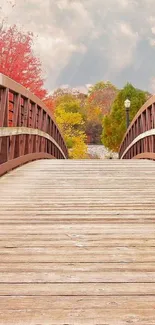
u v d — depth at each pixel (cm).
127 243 330
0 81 599
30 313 217
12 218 412
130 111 3055
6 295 237
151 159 1033
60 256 301
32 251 312
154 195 533
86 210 447
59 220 404
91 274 267
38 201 495
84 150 3088
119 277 262
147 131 1059
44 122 1191
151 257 298
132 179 668
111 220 403
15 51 1455
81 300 231
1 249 317
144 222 395
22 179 667
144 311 218
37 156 1040
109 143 3212
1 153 691
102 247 321
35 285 251
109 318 211
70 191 561
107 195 533
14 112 757
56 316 214
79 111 3691
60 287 248
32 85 1531
